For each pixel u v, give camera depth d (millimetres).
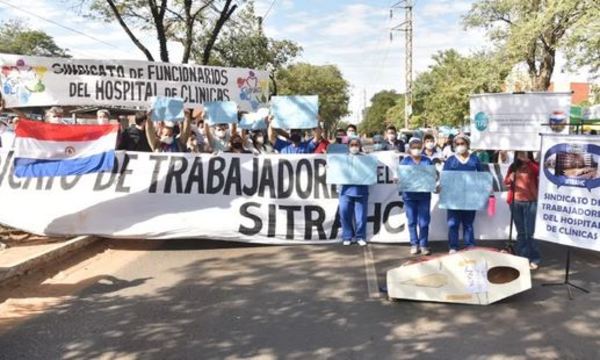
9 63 9828
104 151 8289
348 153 9328
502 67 26969
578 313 5770
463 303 6035
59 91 10125
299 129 10438
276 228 8945
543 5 23703
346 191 8781
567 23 21984
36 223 8492
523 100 7508
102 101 10469
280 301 6102
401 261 7941
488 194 7969
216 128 10859
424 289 6047
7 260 7172
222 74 11742
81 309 5820
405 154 9250
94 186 8719
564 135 6363
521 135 7531
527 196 7535
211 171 8953
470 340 5031
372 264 7746
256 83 12227
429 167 8156
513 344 4941
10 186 8633
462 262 6066
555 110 7379
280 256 8211
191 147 10445
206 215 8797
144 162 8875
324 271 7367
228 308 5863
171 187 8828
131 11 19594
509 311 5832
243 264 7727
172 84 11148
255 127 10789
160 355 4688
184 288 6570
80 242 8352
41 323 5410
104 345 4891
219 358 4633
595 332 5238
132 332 5188
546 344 4945
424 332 5223
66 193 8656
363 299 6203
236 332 5191
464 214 8305
